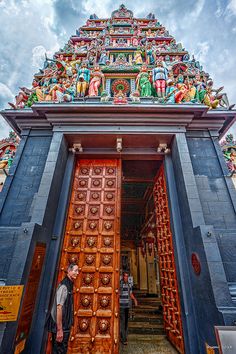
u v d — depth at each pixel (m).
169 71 7.31
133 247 15.53
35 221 3.86
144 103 5.17
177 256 4.39
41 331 3.53
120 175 5.60
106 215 5.05
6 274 3.55
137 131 5.14
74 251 4.61
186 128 5.41
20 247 3.38
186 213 4.30
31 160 4.97
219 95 6.00
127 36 10.55
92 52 8.92
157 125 5.23
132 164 6.54
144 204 11.76
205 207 4.37
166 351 4.34
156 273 13.15
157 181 6.48
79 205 5.19
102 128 5.21
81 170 5.70
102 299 4.18
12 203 4.38
